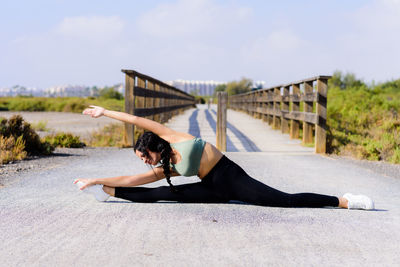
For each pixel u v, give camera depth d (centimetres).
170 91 1781
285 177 523
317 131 791
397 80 2578
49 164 595
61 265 218
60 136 857
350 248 253
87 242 255
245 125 1495
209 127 1374
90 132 1211
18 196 382
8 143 665
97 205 351
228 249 246
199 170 334
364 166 645
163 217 315
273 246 254
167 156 321
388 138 816
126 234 272
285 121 1222
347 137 903
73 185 439
